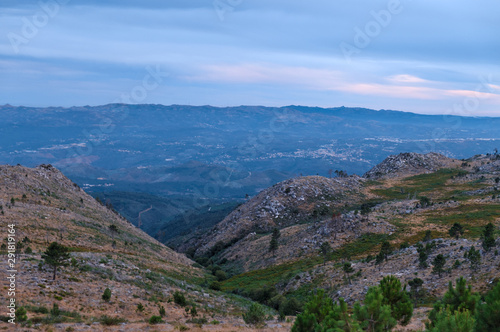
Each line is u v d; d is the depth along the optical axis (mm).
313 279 91062
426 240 99875
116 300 49812
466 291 24562
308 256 119688
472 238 98500
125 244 115688
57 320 35188
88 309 43594
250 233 181375
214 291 85438
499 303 18016
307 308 26188
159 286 65938
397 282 26484
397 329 28094
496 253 64188
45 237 92562
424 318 40906
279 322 48000
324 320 22688
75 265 61031
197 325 40375
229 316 55812
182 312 51656
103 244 105125
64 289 49094
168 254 137750
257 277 112688
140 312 47219
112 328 35000
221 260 157875
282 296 81875
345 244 119625
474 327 18688
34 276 51188
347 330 20594
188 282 90625
